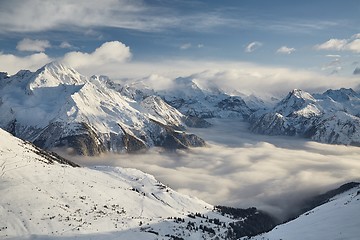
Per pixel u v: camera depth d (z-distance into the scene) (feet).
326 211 536.01
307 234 411.13
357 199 525.34
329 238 372.58
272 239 451.94
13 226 641.40
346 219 426.92
